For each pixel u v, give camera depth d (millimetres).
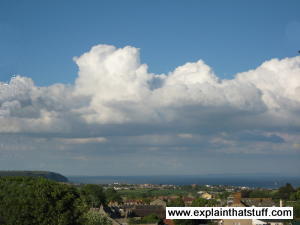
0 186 98312
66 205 97812
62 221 95562
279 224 142000
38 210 94312
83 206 101688
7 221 94688
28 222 94375
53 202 96625
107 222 124938
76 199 101188
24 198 95125
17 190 96750
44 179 103562
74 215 98938
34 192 95875
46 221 94812
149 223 174500
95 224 117688
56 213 96000
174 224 174625
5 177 104125
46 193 96375
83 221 102062
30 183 100500
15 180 101688
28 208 94250
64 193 99000
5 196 96188
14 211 94062
